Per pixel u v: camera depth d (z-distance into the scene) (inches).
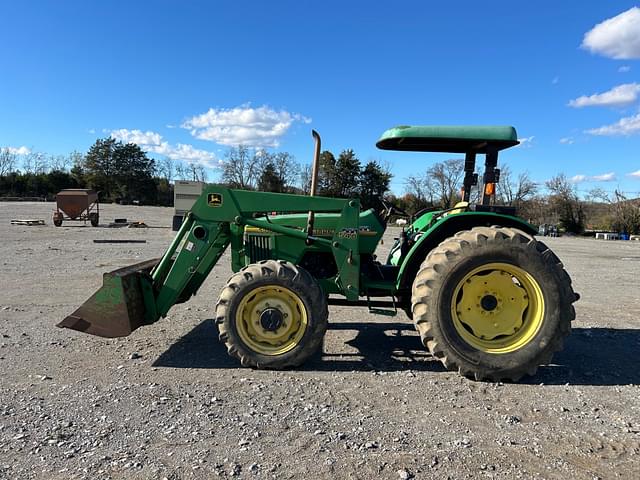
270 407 133.0
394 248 219.1
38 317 231.8
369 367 169.3
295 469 101.3
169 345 191.5
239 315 163.8
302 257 187.3
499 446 113.2
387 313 174.7
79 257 467.8
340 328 224.2
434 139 177.3
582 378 161.9
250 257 188.4
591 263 571.5
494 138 167.2
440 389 149.4
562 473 101.7
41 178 2518.5
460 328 160.1
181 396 139.7
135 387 146.3
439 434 118.7
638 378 162.4
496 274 161.5
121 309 167.2
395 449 110.7
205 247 179.0
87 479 96.5
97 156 2785.4
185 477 97.7
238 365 169.0
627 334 220.8
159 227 985.5
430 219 194.5
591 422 127.2
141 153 2861.7
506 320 161.8
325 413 129.6
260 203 178.5
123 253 507.5
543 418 129.4
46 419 123.1
